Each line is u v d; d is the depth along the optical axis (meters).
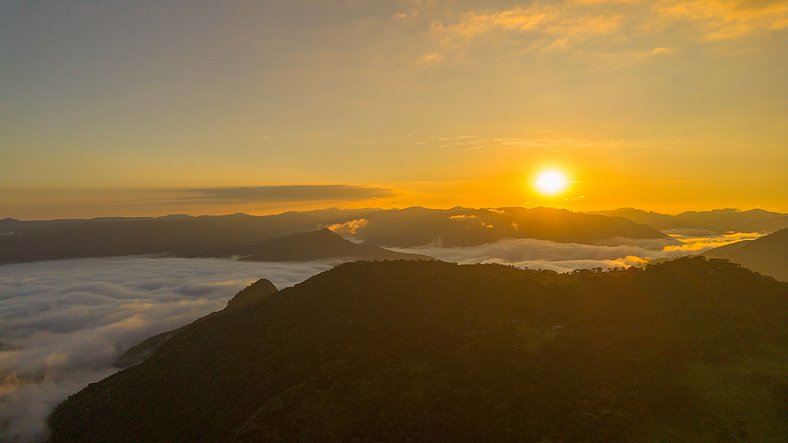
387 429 51.62
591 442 44.81
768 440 42.47
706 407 47.22
